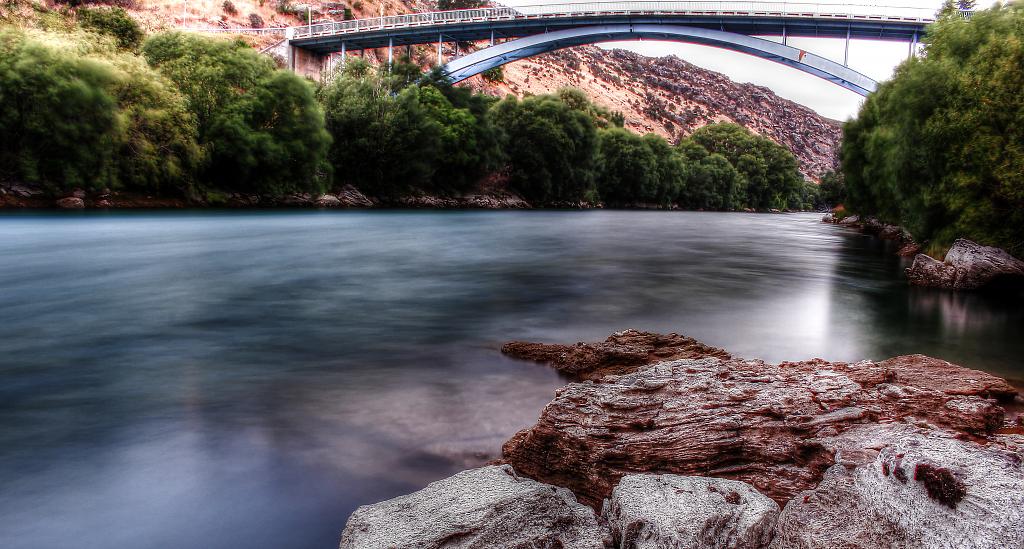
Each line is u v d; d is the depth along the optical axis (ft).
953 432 13.76
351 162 187.83
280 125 156.56
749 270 59.67
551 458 13.80
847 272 60.18
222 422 17.19
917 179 63.87
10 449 15.19
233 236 82.58
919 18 219.41
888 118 88.53
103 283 44.14
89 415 17.63
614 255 72.33
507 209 224.74
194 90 139.85
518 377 21.79
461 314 34.04
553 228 124.98
